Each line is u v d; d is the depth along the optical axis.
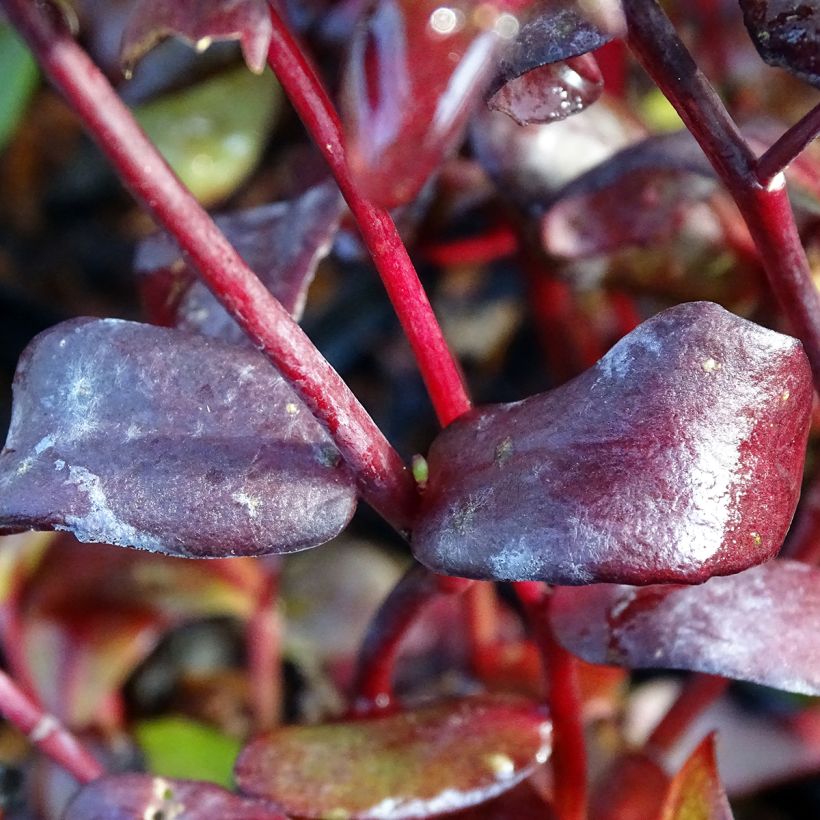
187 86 0.21
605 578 0.14
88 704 0.20
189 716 0.22
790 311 0.15
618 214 0.17
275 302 0.14
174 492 0.15
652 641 0.15
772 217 0.15
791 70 0.14
